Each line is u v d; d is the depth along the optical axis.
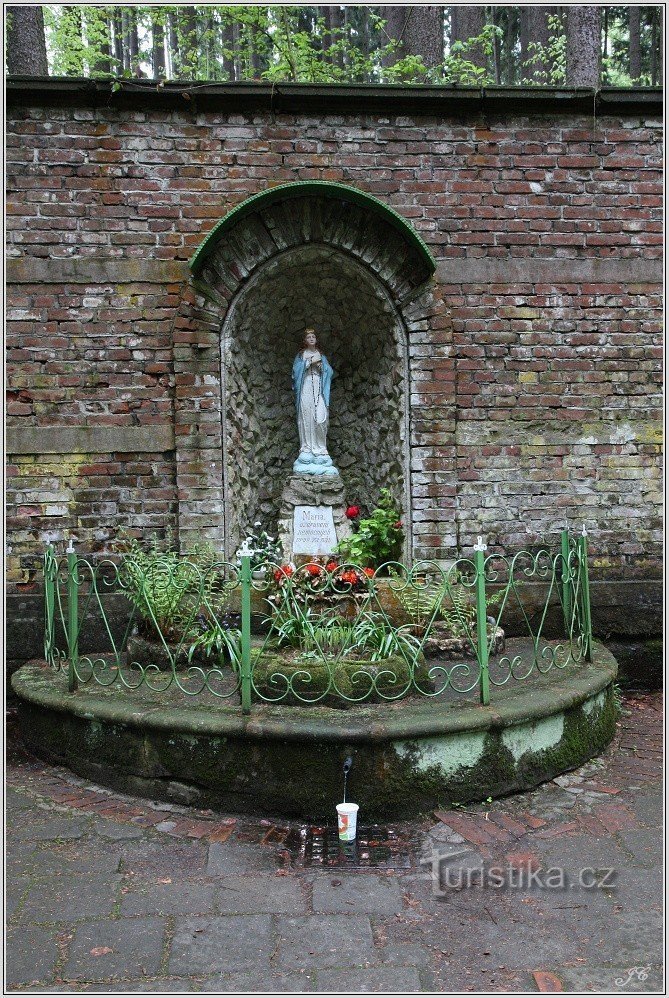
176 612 5.30
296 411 6.61
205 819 4.11
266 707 4.32
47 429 5.82
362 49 14.55
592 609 6.18
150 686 4.59
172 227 5.89
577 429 6.16
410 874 3.58
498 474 6.11
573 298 6.16
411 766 4.05
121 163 5.85
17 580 5.82
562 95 5.98
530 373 6.13
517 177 6.11
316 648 4.55
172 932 3.15
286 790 4.05
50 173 5.80
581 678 4.89
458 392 6.08
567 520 6.16
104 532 5.88
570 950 3.05
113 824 4.06
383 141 6.01
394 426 6.24
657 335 6.21
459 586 5.67
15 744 5.18
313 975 2.89
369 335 6.50
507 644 5.88
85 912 3.28
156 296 5.88
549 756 4.48
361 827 3.97
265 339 6.57
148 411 5.88
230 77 14.07
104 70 11.48
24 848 3.82
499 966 2.95
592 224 6.16
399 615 5.50
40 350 5.82
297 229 5.90
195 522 5.84
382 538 5.97
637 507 6.22
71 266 5.82
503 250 6.10
